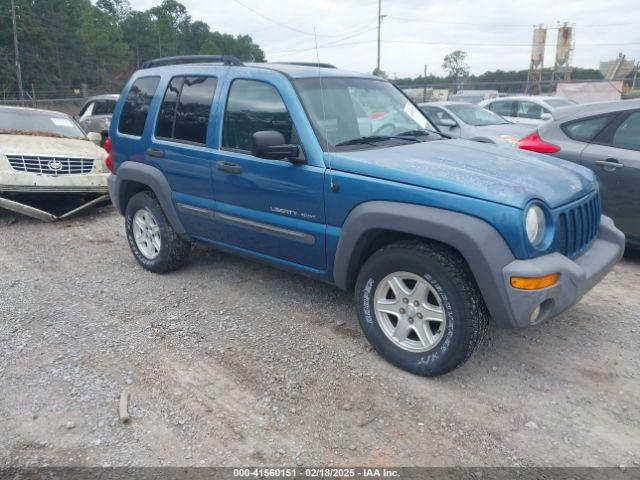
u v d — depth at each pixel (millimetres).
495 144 4438
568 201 3430
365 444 2904
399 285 3482
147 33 74250
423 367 3420
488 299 3094
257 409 3191
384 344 3617
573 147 5758
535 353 3812
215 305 4629
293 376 3523
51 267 5648
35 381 3465
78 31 65562
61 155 7434
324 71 4391
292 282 5105
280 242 4102
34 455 2820
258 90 4168
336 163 3643
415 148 3939
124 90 5449
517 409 3195
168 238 5125
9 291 4953
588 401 3277
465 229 3049
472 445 2898
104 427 3035
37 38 57812
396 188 3342
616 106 5609
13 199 7590
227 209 4402
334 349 3857
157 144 4895
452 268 3189
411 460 2793
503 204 3029
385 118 4418
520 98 13562
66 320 4340
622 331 4141
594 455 2830
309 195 3777
